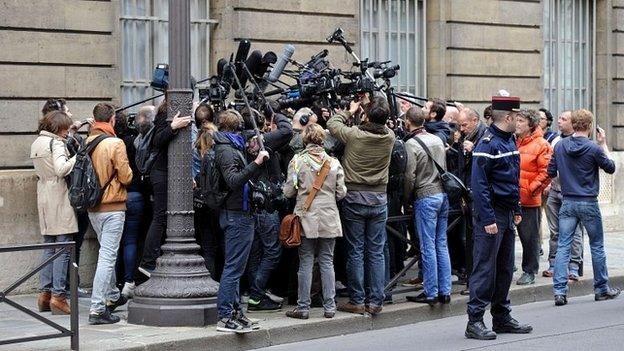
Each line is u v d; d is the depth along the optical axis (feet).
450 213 39.27
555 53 61.31
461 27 55.93
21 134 41.06
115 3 43.73
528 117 41.14
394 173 36.11
